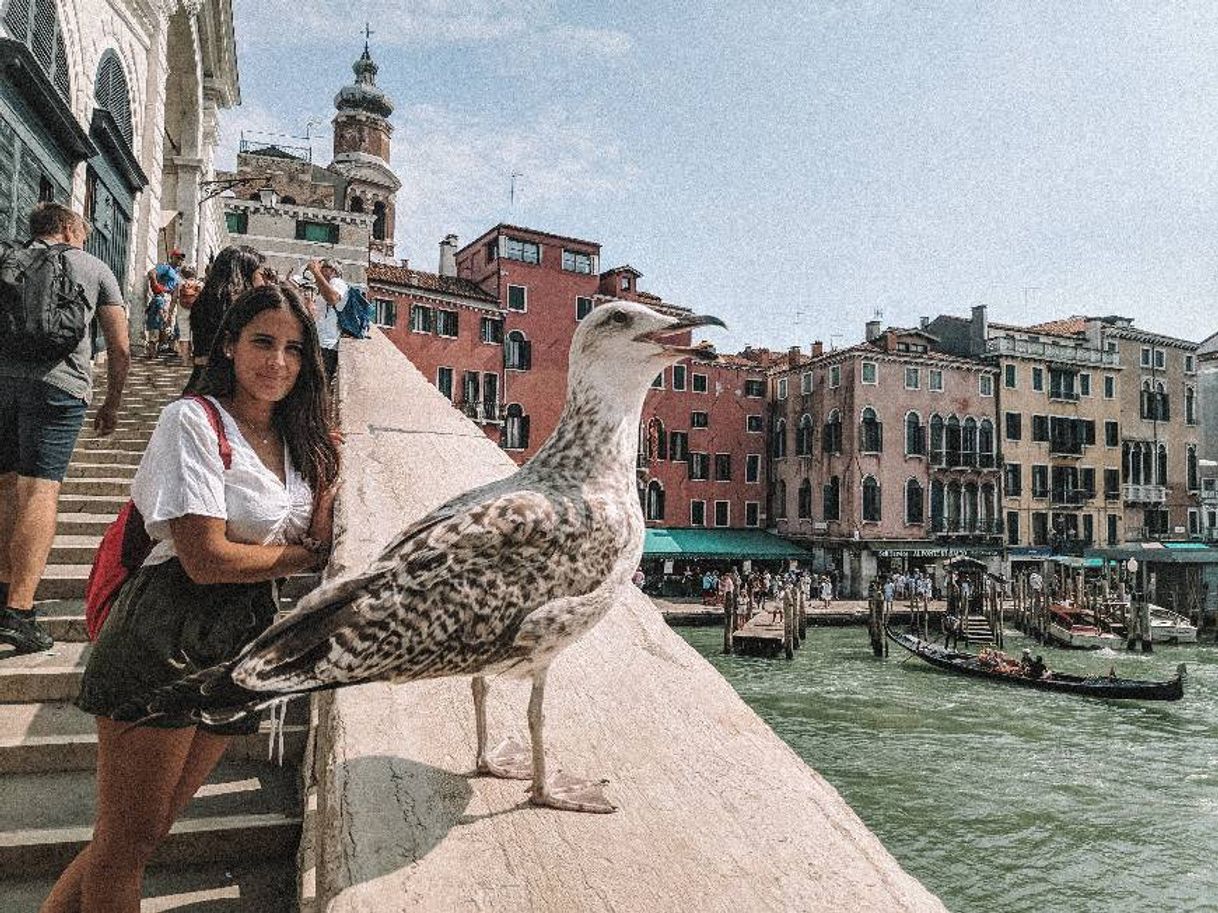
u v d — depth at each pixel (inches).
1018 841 584.1
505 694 103.0
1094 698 975.0
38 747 126.0
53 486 152.5
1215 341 2294.5
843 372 1771.7
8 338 144.9
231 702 67.3
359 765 83.7
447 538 72.3
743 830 76.4
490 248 1649.9
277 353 77.8
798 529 1861.5
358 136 2251.5
